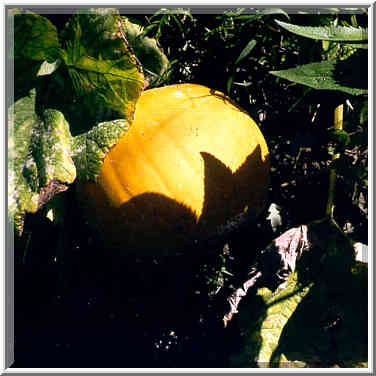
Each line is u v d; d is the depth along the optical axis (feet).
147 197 2.36
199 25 2.94
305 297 2.71
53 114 2.36
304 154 3.14
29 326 3.04
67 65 2.38
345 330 2.64
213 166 2.38
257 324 2.68
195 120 2.44
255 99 3.07
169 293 2.98
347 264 2.71
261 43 2.96
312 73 2.48
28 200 2.27
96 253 2.89
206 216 2.41
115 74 2.28
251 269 2.76
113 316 3.06
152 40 2.69
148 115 2.43
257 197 2.55
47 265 2.87
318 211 3.07
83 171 2.34
